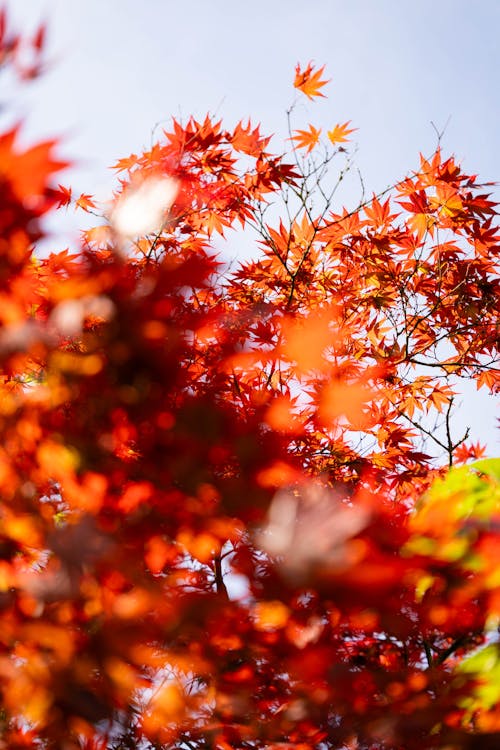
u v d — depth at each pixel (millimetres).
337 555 1665
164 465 2066
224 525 2035
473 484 2018
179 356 2062
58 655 2006
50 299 1917
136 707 2369
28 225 1715
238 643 2107
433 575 1949
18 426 2080
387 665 2574
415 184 4984
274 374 3268
